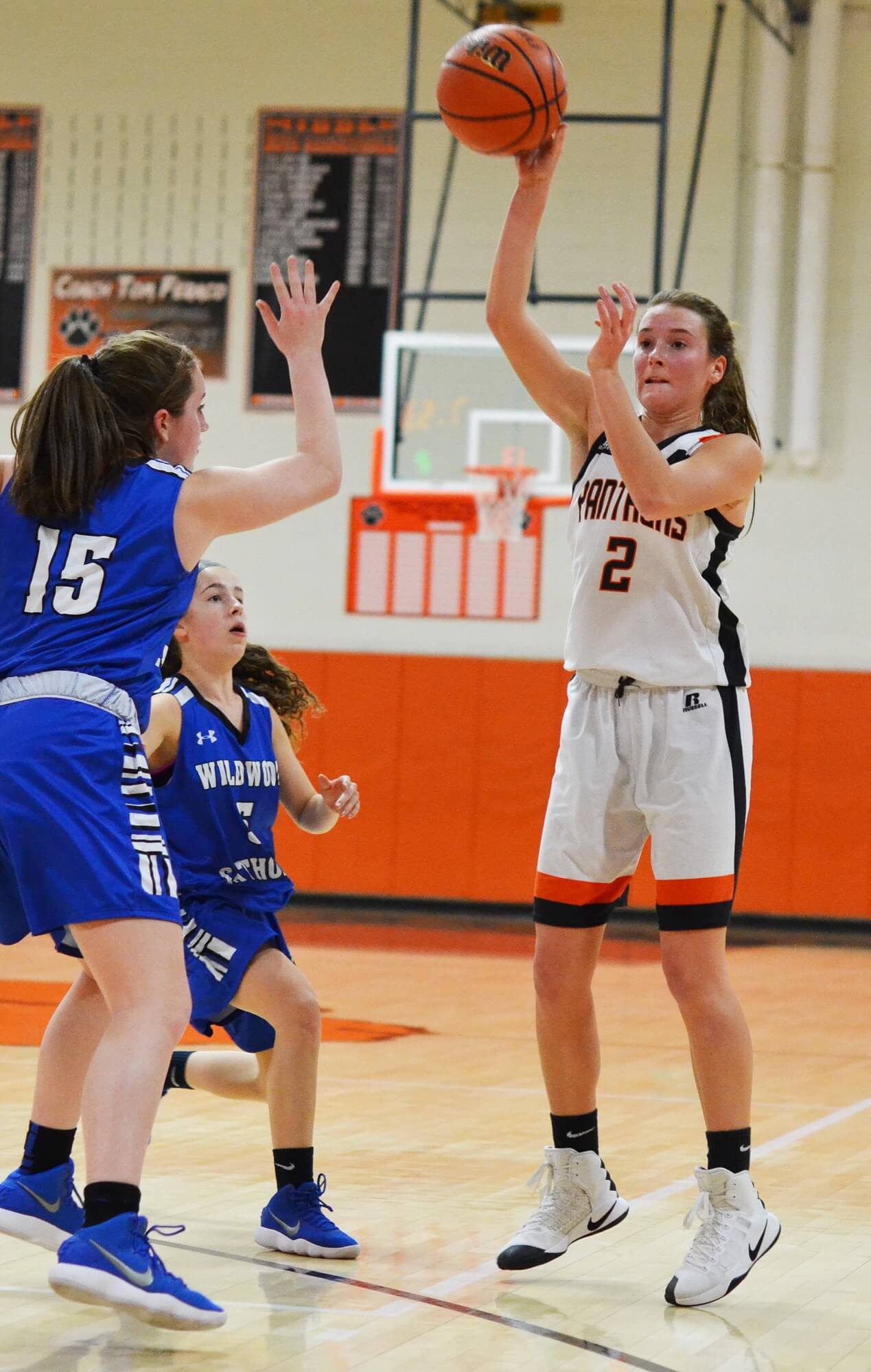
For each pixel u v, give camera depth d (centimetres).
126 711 396
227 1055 573
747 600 1962
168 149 2059
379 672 2011
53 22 2083
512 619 2014
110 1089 368
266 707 572
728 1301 459
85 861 376
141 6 2069
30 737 384
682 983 472
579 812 483
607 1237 533
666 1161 665
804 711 1914
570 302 1927
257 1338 409
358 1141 695
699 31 1958
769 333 1919
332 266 2027
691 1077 899
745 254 1944
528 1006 1204
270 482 416
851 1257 515
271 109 2039
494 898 1983
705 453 475
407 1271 480
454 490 1789
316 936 1656
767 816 1919
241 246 2045
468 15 2009
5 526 411
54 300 2077
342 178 2027
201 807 536
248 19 2050
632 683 482
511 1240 486
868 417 1942
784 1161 676
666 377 498
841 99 1948
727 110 1950
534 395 524
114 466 405
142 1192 574
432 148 2014
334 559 2042
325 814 568
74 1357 390
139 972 379
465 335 1791
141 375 419
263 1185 590
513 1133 724
